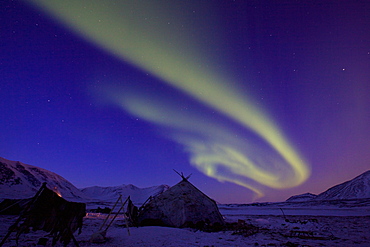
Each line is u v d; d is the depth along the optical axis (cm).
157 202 1392
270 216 2534
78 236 885
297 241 834
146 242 753
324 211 3559
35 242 701
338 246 732
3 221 1219
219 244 754
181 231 1021
